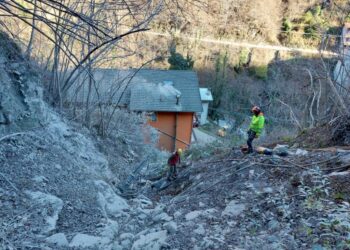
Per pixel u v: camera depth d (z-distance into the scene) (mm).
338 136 7820
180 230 5316
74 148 8750
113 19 11562
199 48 29375
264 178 6562
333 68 11828
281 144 8523
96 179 7730
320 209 5129
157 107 23578
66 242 4871
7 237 4680
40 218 5316
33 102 8172
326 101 10094
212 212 5855
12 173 6191
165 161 11711
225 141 11891
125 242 5258
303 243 4512
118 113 14781
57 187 6516
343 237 4352
